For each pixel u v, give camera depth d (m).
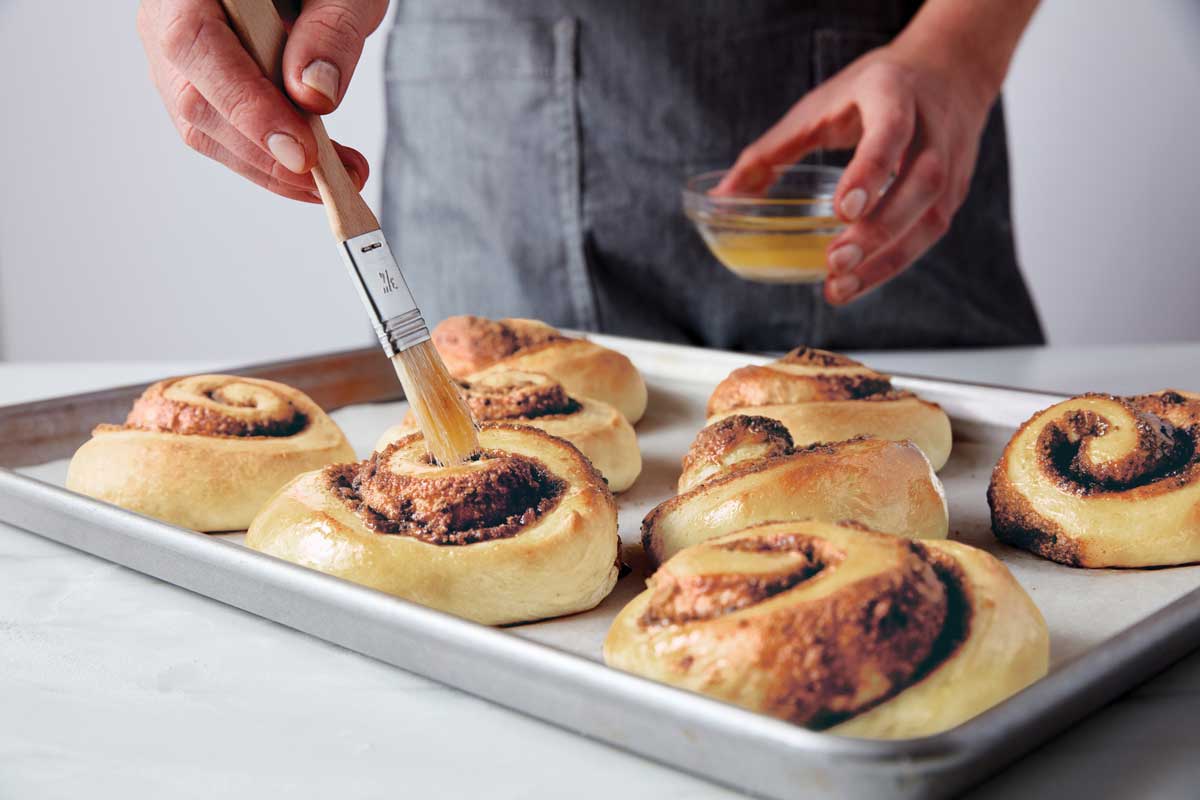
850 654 0.50
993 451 0.83
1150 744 0.51
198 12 0.61
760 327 1.23
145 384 0.87
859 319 1.21
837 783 0.46
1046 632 0.55
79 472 0.76
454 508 0.63
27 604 0.63
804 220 0.93
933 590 0.52
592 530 0.64
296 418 0.80
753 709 0.51
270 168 0.70
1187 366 0.99
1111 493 0.68
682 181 1.18
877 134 0.90
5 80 1.87
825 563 0.53
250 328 1.96
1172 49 1.78
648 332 1.22
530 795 0.50
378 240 0.62
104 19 1.84
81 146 1.89
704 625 0.52
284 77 0.62
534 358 0.90
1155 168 1.84
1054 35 1.81
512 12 1.15
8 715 0.55
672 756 0.49
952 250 1.21
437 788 0.50
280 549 0.64
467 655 0.53
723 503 0.67
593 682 0.49
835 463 0.68
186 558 0.61
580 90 1.16
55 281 1.95
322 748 0.53
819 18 1.16
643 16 1.14
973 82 1.00
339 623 0.57
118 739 0.53
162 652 0.59
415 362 0.63
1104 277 1.91
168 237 1.92
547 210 1.19
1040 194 1.89
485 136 1.19
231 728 0.54
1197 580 0.66
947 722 0.51
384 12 0.66
